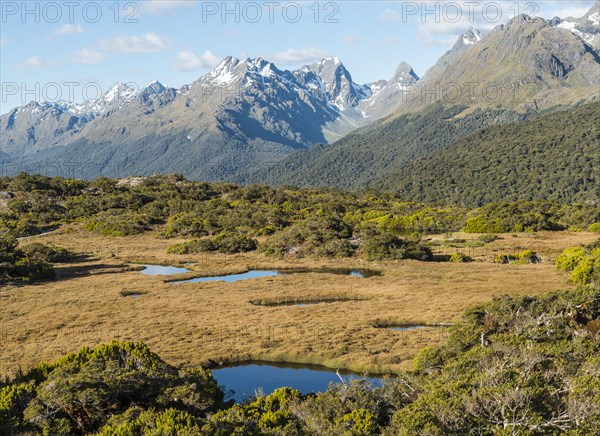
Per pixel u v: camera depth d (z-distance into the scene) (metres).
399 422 25.94
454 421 25.05
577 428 23.83
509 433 23.75
